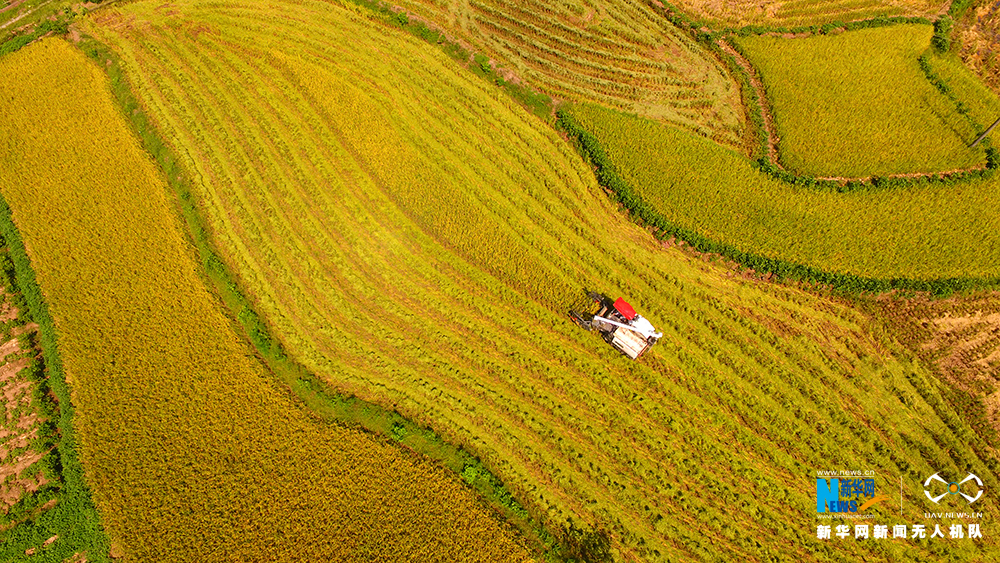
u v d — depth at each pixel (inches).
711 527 853.2
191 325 1005.2
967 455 879.1
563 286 1055.6
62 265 1064.2
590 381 964.0
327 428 916.6
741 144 1232.2
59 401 938.1
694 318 1018.7
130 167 1193.4
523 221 1139.9
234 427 915.4
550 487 882.1
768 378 959.0
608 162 1189.7
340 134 1266.0
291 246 1103.0
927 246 1052.5
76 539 844.0
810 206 1118.4
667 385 956.0
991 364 950.4
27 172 1178.0
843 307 1018.1
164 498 863.7
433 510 858.8
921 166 1160.2
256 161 1220.5
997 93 1288.1
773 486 875.4
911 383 946.1
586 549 836.0
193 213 1133.7
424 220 1138.0
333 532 842.2
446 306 1036.5
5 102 1280.8
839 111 1244.5
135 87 1320.1
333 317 1023.6
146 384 949.2
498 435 916.6
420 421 927.7
